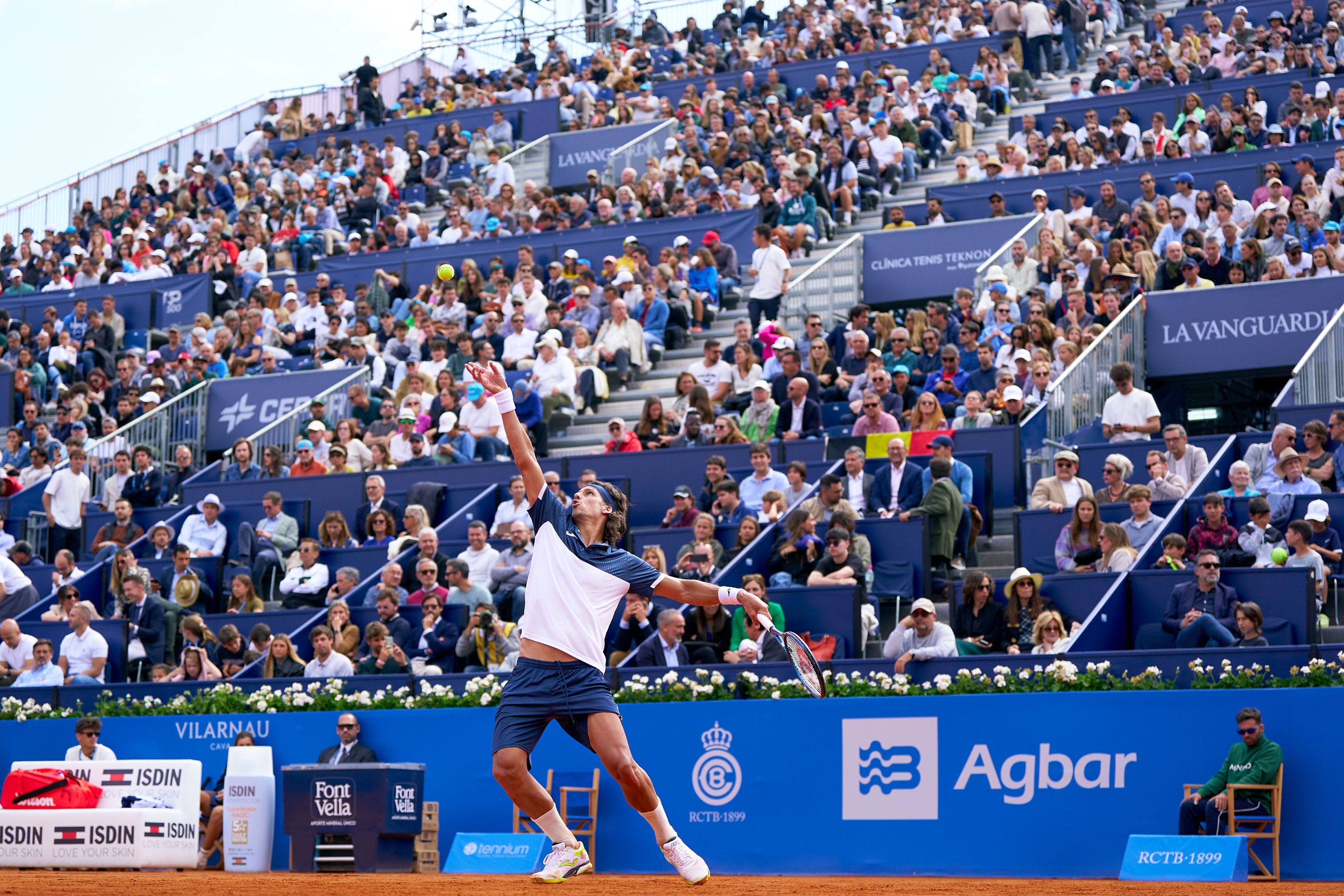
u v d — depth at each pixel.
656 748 15.56
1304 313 23.97
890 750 14.55
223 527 24.14
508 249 33.50
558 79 47.31
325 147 44.88
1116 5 42.91
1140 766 13.67
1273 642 15.91
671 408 26.89
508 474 23.88
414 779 15.77
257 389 29.66
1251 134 31.38
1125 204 28.91
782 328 28.00
